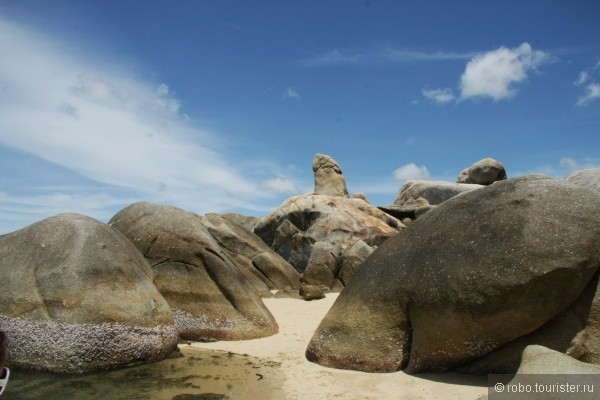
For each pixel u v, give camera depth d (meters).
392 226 28.27
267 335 11.08
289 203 28.38
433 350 7.82
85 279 8.83
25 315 8.49
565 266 6.88
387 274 8.74
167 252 11.46
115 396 7.18
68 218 9.72
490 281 7.21
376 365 8.27
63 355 8.20
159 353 8.98
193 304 11.03
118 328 8.58
